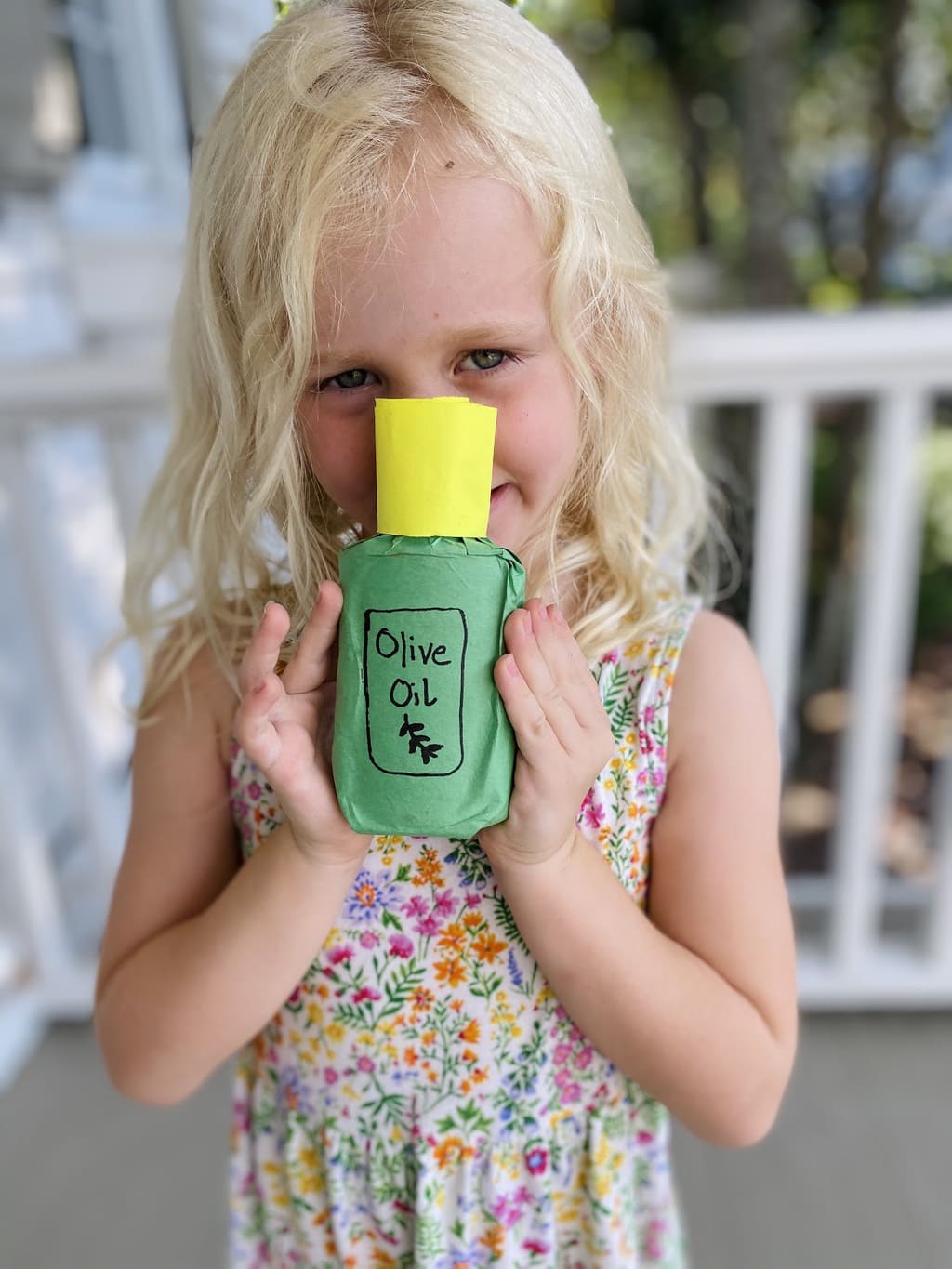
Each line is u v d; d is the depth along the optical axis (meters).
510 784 0.51
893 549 1.24
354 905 0.65
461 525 0.48
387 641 0.48
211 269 0.58
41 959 1.55
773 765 0.67
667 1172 0.75
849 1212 1.21
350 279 0.50
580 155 0.54
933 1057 1.42
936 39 3.28
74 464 2.17
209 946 0.62
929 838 2.13
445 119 0.51
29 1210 1.28
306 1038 0.68
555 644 0.51
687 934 0.64
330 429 0.54
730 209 4.23
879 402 1.17
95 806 1.50
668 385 0.71
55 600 1.40
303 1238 0.73
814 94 3.64
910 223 3.56
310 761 0.55
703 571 1.06
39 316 2.05
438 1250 0.69
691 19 3.63
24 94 1.88
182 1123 1.39
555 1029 0.66
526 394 0.53
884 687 1.31
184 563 0.96
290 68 0.53
